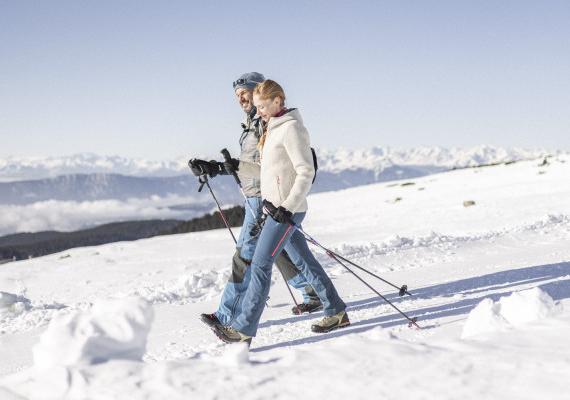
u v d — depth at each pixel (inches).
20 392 78.4
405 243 411.2
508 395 67.6
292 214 142.7
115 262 692.1
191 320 202.1
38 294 529.7
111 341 86.8
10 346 190.1
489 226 666.8
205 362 83.2
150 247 846.5
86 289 513.0
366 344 88.7
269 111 147.5
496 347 84.1
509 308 108.0
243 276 163.2
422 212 975.0
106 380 77.6
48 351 85.5
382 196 1462.8
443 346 87.4
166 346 162.9
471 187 1354.6
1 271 724.7
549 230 422.3
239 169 166.9
